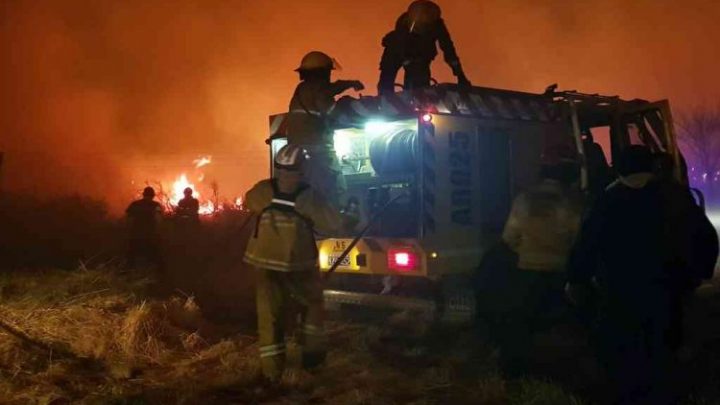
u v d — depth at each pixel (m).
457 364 6.33
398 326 7.78
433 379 5.88
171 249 12.75
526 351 5.91
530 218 5.66
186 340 6.97
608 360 4.66
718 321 7.75
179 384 5.77
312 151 7.59
